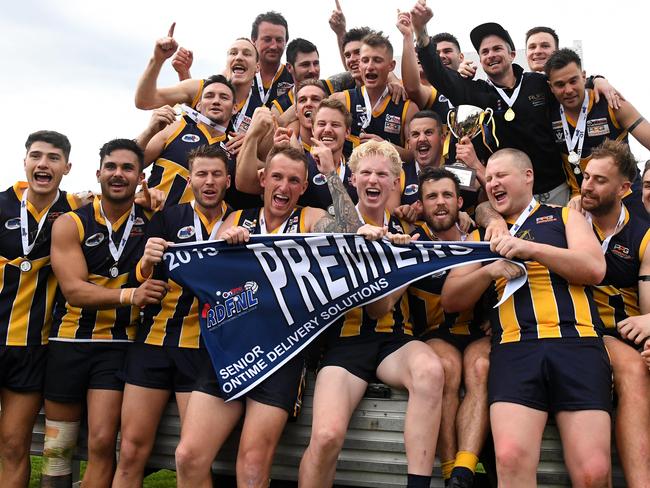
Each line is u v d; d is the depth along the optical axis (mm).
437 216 4145
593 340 3494
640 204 4773
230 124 5980
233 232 3863
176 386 3932
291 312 3793
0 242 4266
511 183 3893
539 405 3373
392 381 3646
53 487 4062
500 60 5488
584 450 3227
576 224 3758
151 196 4371
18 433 4184
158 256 3859
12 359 4168
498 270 3594
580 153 5250
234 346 3746
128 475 3840
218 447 3609
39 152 4293
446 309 3850
